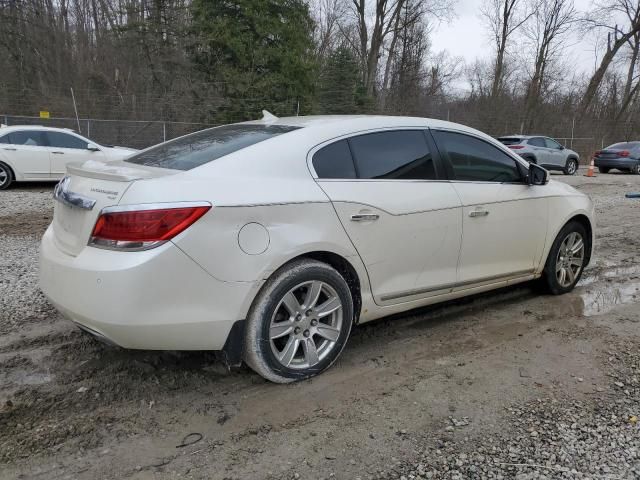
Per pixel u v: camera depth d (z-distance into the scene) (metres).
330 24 37.16
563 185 5.11
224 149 3.29
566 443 2.74
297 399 3.12
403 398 3.16
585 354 3.79
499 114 33.00
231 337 2.98
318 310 3.29
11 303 4.50
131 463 2.54
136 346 2.83
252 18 22.97
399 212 3.58
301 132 3.43
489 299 4.95
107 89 28.36
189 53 24.39
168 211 2.73
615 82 35.34
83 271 2.77
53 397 3.07
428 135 3.98
